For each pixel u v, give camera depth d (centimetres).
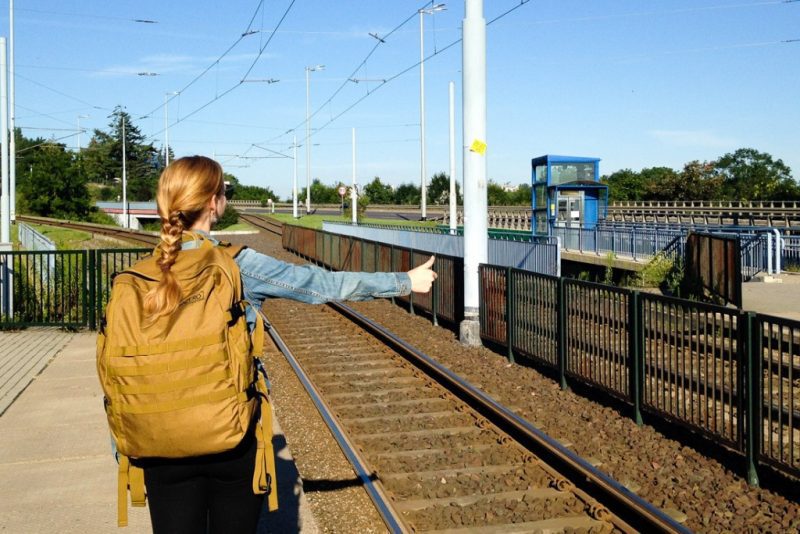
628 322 863
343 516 588
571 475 665
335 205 12131
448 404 920
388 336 1327
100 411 839
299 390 1012
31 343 1302
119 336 254
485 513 583
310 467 710
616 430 813
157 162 15075
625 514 583
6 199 2241
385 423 848
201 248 277
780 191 7438
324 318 1705
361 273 288
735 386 788
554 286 1052
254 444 275
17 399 897
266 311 1833
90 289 1447
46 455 684
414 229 3216
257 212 10506
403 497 626
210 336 253
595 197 3247
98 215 8094
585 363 963
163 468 268
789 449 634
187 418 249
